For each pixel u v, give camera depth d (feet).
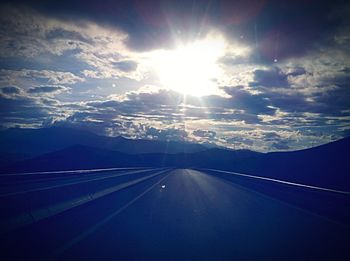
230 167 463.01
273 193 101.19
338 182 205.98
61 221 51.13
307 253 35.01
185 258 32.96
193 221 53.72
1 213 49.11
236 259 32.76
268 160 410.11
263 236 43.27
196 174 236.43
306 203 77.36
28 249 34.73
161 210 64.90
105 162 624.59
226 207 70.38
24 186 105.19
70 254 33.35
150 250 35.68
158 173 250.78
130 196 89.66
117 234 43.21
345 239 41.65
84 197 82.48
